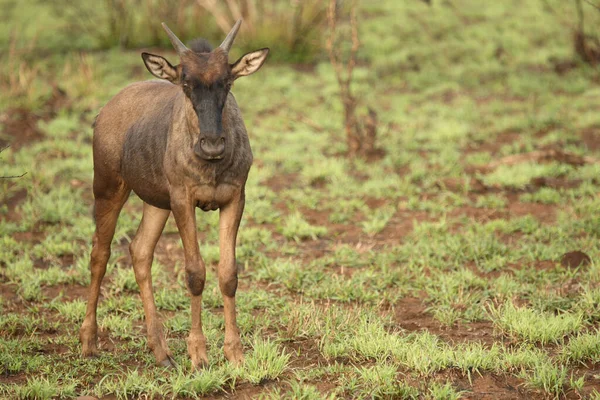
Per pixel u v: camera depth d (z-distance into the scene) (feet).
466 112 68.59
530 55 87.25
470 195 51.11
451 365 28.25
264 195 51.57
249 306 35.32
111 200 31.76
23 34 92.48
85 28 96.27
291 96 74.90
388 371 27.02
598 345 28.68
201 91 26.35
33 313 35.45
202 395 26.63
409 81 81.15
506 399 25.99
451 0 107.86
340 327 31.96
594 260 38.91
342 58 87.25
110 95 71.97
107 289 38.17
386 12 104.88
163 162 28.68
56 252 42.65
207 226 46.83
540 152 56.03
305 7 88.22
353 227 47.03
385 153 59.72
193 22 90.43
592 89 74.64
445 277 37.68
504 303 34.63
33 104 67.41
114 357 30.45
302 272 38.78
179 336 32.73
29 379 28.14
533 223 44.88
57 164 55.88
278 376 27.78
